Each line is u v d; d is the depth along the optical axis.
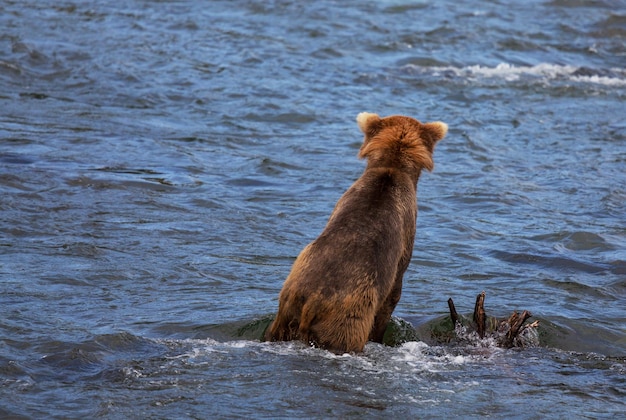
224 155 55.88
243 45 83.81
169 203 45.28
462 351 29.73
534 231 44.66
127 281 34.59
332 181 51.62
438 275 38.00
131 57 77.69
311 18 93.81
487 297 35.47
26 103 64.19
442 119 67.44
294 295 26.69
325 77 76.69
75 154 52.88
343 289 26.44
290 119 65.38
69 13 89.62
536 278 38.03
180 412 23.20
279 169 53.25
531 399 25.42
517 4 105.00
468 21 97.12
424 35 91.12
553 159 59.31
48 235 39.25
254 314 31.56
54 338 28.03
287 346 26.91
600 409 24.95
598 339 31.81
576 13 102.50
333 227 27.64
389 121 32.34
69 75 71.88
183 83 72.19
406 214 29.20
